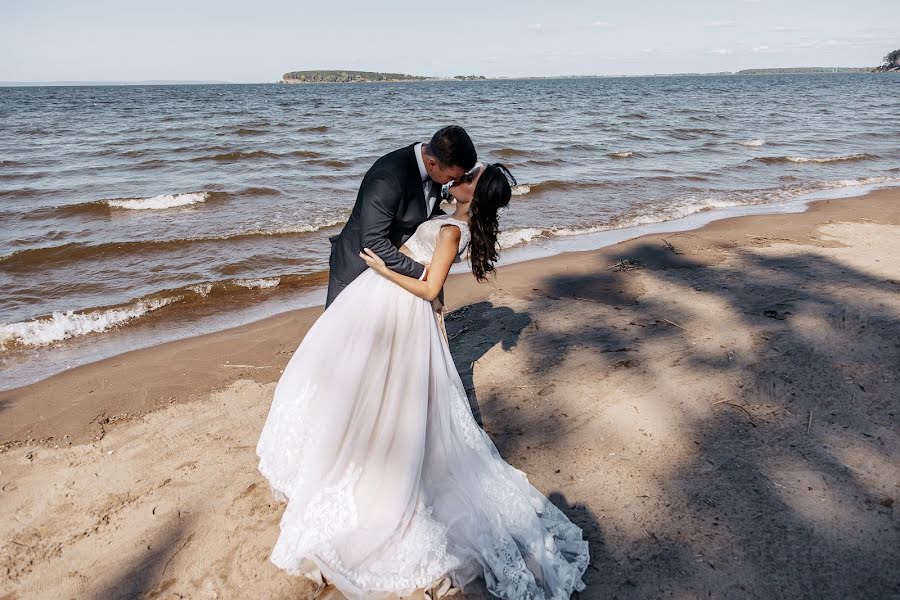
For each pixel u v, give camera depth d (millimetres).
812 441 3408
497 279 6484
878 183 13023
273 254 7695
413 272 2547
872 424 3551
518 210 10219
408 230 2773
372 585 2406
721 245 7676
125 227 8891
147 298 6086
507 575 2445
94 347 5129
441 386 2770
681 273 6500
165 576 2621
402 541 2475
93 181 12484
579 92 74688
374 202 2521
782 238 7973
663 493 3035
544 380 4195
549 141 19203
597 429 3602
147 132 22188
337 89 110250
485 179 2551
